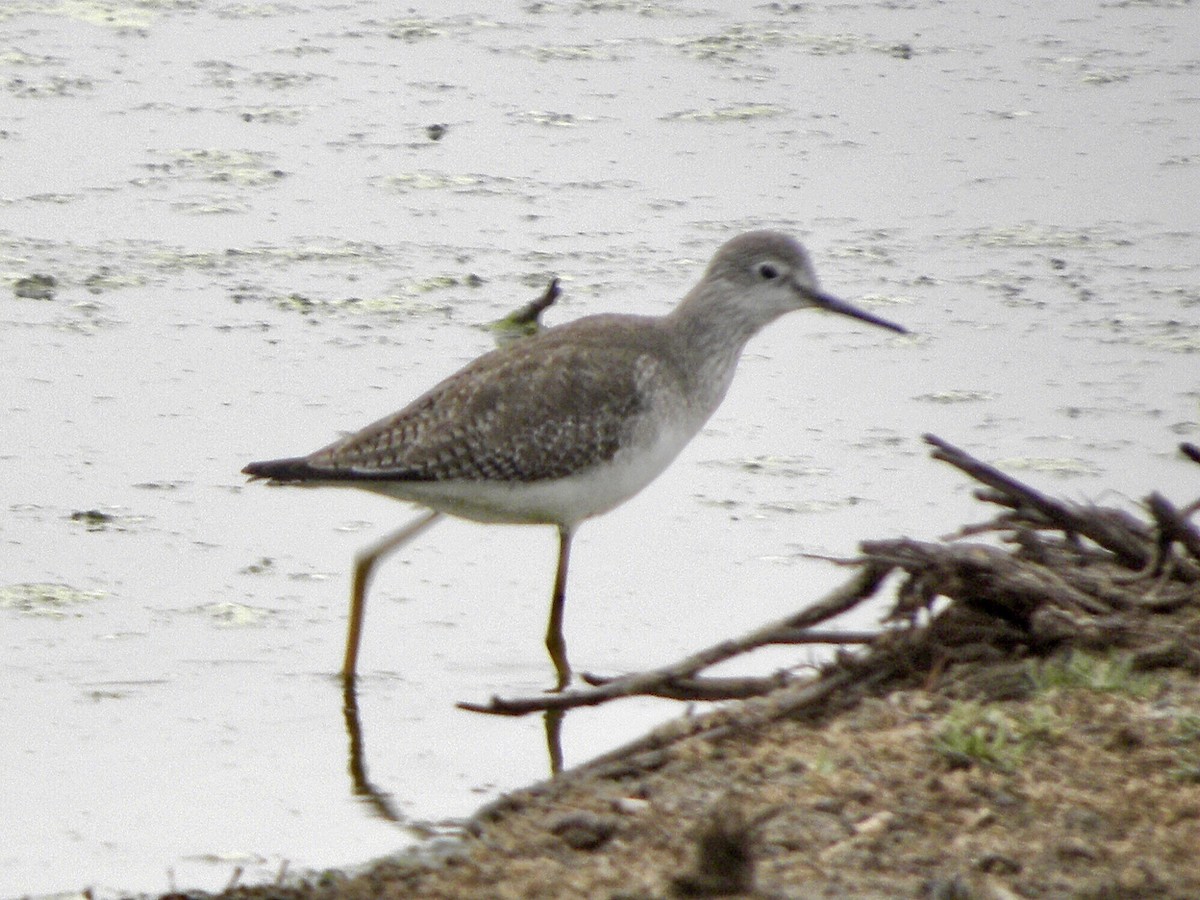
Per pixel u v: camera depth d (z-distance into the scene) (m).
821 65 23.48
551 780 9.20
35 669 11.14
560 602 11.62
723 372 12.64
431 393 11.77
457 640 11.77
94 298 16.19
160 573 12.37
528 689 11.09
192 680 11.12
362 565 11.43
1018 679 9.33
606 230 17.98
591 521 13.38
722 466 14.01
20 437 13.95
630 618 12.01
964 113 21.70
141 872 8.95
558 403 11.64
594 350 11.93
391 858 8.84
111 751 10.26
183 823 9.50
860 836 8.07
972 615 9.66
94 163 19.38
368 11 25.61
